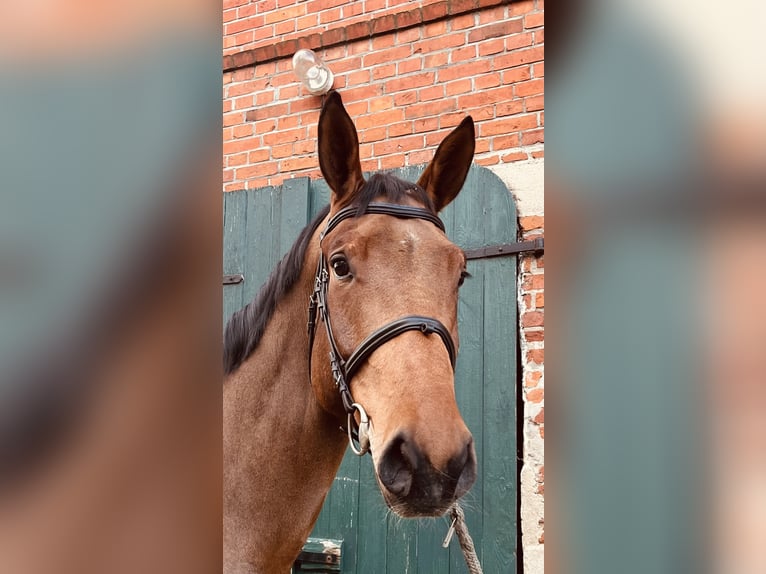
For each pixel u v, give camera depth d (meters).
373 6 2.22
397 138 2.12
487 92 2.00
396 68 2.15
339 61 2.25
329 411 1.19
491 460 1.83
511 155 1.94
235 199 2.37
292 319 1.30
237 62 2.46
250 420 1.30
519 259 1.89
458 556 1.86
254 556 1.26
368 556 1.98
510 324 1.87
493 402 1.86
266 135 2.38
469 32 2.04
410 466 0.92
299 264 1.30
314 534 2.06
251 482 1.28
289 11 2.39
